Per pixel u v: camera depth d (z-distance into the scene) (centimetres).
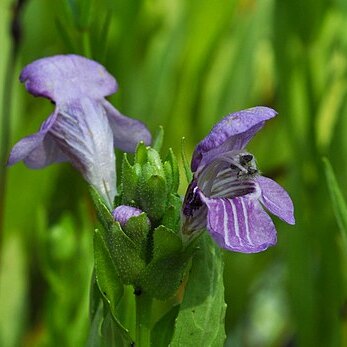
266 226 19
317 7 27
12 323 25
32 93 21
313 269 26
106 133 21
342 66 27
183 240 20
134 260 20
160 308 26
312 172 26
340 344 26
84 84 21
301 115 27
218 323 20
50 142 21
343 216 22
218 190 20
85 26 24
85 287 24
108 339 20
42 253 24
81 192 27
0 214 26
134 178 20
